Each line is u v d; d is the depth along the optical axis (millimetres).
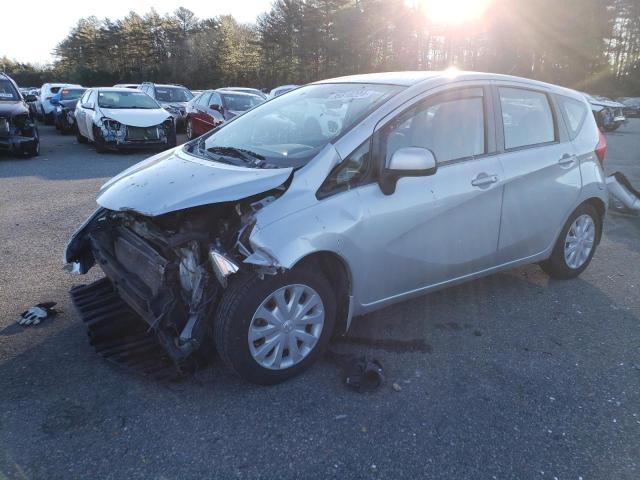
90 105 13273
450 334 3842
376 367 3184
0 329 3746
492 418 2922
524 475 2520
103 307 3721
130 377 3205
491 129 3936
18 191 8125
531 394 3152
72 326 3809
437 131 3646
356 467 2545
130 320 3596
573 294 4609
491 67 50938
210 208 3100
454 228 3682
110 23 83438
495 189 3859
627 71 54188
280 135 3689
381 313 4121
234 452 2621
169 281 2979
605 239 6324
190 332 2922
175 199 2959
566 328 3986
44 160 11547
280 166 3203
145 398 3014
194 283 2967
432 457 2621
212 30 75938
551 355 3598
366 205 3238
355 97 3748
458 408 3000
